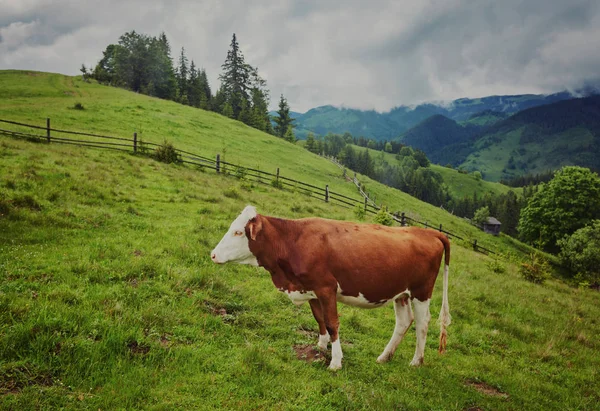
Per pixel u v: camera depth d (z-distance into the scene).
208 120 51.34
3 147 16.81
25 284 6.06
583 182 43.75
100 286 6.52
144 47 86.44
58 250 7.85
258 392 4.59
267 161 40.34
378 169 147.12
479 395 5.63
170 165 23.33
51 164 15.55
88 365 4.33
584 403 5.94
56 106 37.78
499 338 8.26
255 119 82.00
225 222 12.83
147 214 12.39
